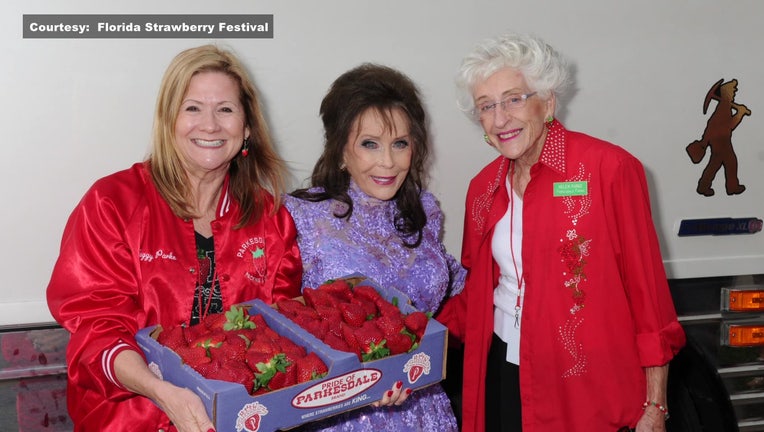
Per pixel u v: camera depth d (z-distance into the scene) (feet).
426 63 8.45
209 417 5.78
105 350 6.48
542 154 7.52
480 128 8.78
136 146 7.73
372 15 8.22
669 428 10.01
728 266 9.56
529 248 7.61
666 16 8.89
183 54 7.04
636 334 7.41
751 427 10.02
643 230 7.25
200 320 6.90
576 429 7.57
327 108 7.68
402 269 7.79
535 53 7.18
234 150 7.13
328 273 7.63
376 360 6.38
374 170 7.52
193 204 7.27
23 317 7.65
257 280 7.43
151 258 6.95
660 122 9.07
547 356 7.59
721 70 9.12
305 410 6.11
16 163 7.45
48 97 7.45
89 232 6.79
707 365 9.77
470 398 8.37
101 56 7.54
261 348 6.21
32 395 7.85
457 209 8.93
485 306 8.22
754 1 9.08
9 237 7.53
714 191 9.33
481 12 8.49
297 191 7.93
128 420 6.93
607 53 8.82
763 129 9.34
